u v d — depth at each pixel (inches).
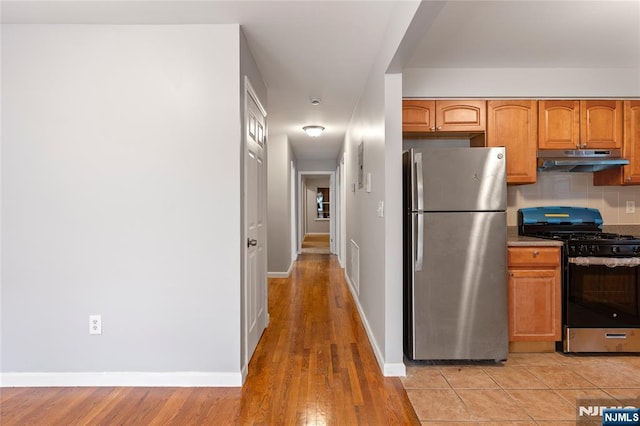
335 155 298.8
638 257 103.5
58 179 88.2
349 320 138.6
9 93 87.5
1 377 88.7
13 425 72.7
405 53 81.7
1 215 88.1
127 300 89.0
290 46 99.4
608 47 102.7
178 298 89.0
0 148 87.7
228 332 88.8
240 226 90.0
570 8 81.5
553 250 105.5
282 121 181.0
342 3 79.3
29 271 88.6
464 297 98.8
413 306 99.0
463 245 98.3
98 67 87.8
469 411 77.5
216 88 88.5
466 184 97.8
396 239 94.4
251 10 81.8
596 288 104.7
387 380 91.4
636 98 119.4
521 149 119.0
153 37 88.2
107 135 88.3
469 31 92.7
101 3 78.7
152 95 88.4
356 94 139.3
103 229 88.7
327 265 263.0
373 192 113.2
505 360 102.2
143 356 89.1
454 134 123.9
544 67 117.5
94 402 81.3
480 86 118.1
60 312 88.7
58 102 87.8
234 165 88.6
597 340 104.8
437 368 98.3
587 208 127.8
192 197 88.9
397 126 94.4
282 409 78.1
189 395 84.2
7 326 88.6
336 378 92.3
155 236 88.9
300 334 123.5
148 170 88.6
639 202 128.6
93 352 89.0
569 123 119.2
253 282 107.3
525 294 106.0
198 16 84.5
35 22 86.7
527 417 75.3
